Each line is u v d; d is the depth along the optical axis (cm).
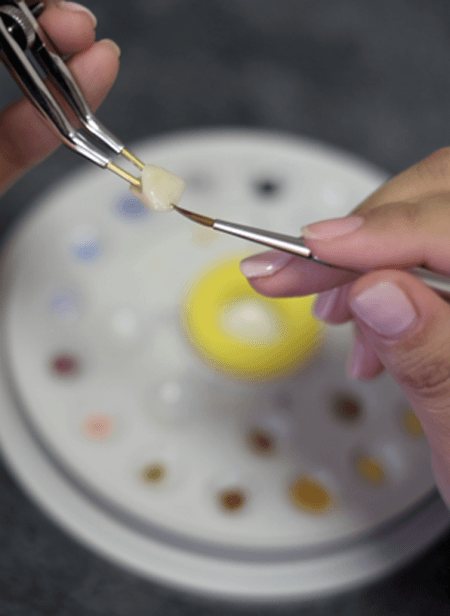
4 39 25
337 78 52
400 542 33
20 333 35
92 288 37
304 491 33
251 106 50
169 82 50
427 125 50
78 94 25
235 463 34
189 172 40
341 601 33
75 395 34
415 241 26
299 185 40
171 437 34
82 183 39
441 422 27
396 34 56
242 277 37
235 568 32
